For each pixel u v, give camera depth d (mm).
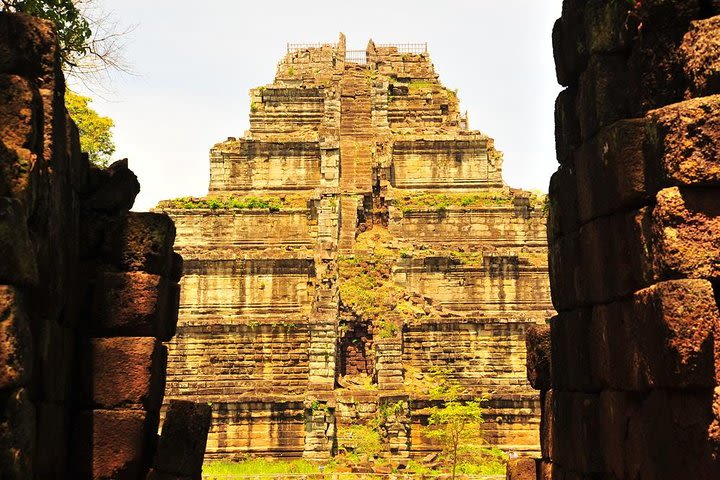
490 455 43906
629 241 10914
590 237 12078
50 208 11352
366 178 62094
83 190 13586
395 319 49844
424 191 61719
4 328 9531
